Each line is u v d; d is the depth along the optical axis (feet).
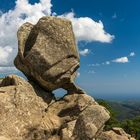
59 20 127.44
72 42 126.93
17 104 110.32
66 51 124.88
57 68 123.34
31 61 122.21
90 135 113.19
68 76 125.18
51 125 116.26
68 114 123.44
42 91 127.13
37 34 125.39
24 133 107.55
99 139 116.26
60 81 124.88
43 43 123.03
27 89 117.39
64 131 116.57
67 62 125.08
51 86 125.80
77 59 128.16
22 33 131.13
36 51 121.39
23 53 127.03
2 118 105.29
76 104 124.36
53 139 115.65
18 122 107.55
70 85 129.90
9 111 107.45
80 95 127.85
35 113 113.80
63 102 127.13
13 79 118.93
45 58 121.39
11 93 112.27
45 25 125.08
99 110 117.29
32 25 134.72
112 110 386.32
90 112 116.88
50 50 123.13
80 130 115.03
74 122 121.39
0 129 103.09
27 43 129.18
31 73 125.49
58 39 124.57
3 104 107.65
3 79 125.49
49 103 126.31
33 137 110.42
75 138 114.62
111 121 380.99
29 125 109.40
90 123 114.93
